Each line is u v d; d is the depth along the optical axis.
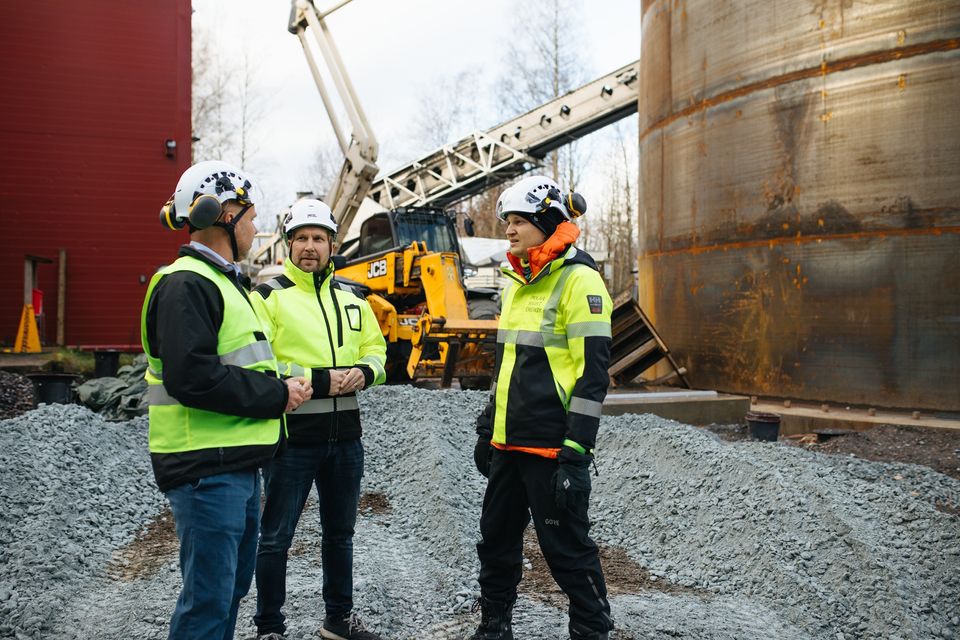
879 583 4.59
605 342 3.30
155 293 2.68
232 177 2.86
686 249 11.27
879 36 9.13
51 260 13.95
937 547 5.00
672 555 5.54
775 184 9.98
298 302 3.68
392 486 6.44
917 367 8.98
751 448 7.00
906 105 8.99
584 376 3.27
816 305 9.63
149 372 2.77
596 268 3.47
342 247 17.61
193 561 2.63
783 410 9.73
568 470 3.22
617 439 7.31
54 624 3.91
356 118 15.08
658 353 11.45
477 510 5.84
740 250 10.39
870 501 5.76
